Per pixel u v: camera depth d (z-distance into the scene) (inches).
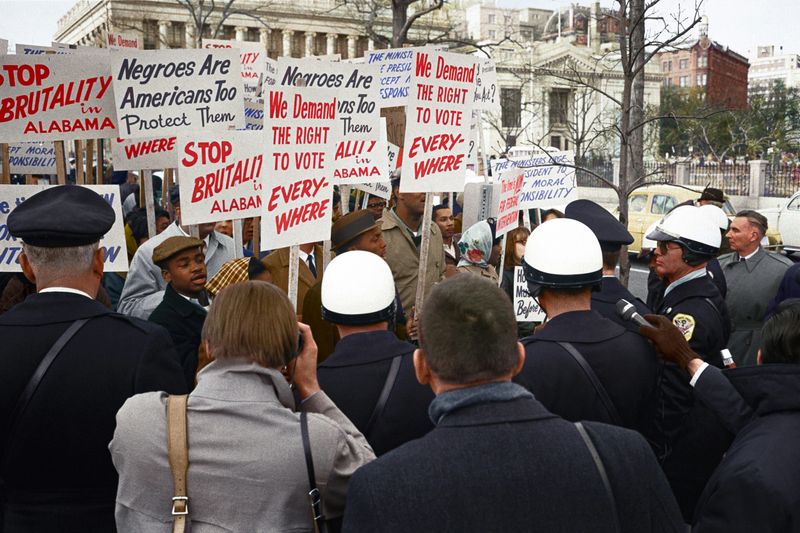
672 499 66.6
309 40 2175.2
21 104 171.0
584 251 106.0
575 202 141.8
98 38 1744.6
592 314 108.6
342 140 189.8
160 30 1865.2
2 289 193.5
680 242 138.7
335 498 81.6
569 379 102.3
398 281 222.2
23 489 93.4
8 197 158.9
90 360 92.8
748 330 217.6
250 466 77.8
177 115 180.1
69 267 98.3
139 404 81.7
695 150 1247.5
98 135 178.4
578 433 64.2
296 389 94.1
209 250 235.6
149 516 79.1
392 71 292.0
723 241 233.9
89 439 92.0
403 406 104.2
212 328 83.4
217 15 1963.6
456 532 58.1
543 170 268.2
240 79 185.6
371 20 631.8
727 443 125.7
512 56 1592.0
